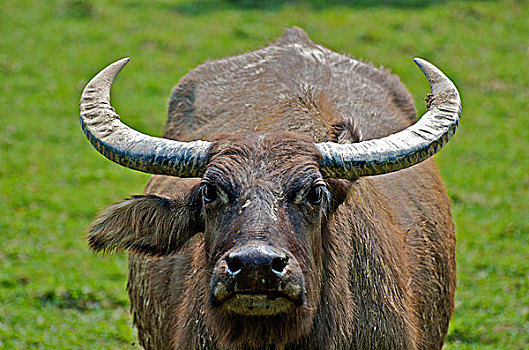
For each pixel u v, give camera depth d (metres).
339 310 17.28
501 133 51.28
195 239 19.22
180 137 23.98
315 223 15.59
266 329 15.29
